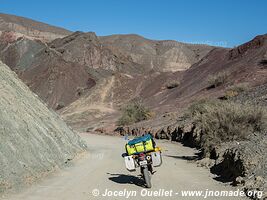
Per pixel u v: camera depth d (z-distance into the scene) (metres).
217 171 13.30
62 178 12.45
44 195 9.72
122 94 81.06
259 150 11.34
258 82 40.50
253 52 53.66
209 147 16.28
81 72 115.06
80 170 14.58
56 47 151.38
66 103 101.00
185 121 30.89
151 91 76.75
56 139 17.58
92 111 72.31
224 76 48.69
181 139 28.92
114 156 20.52
